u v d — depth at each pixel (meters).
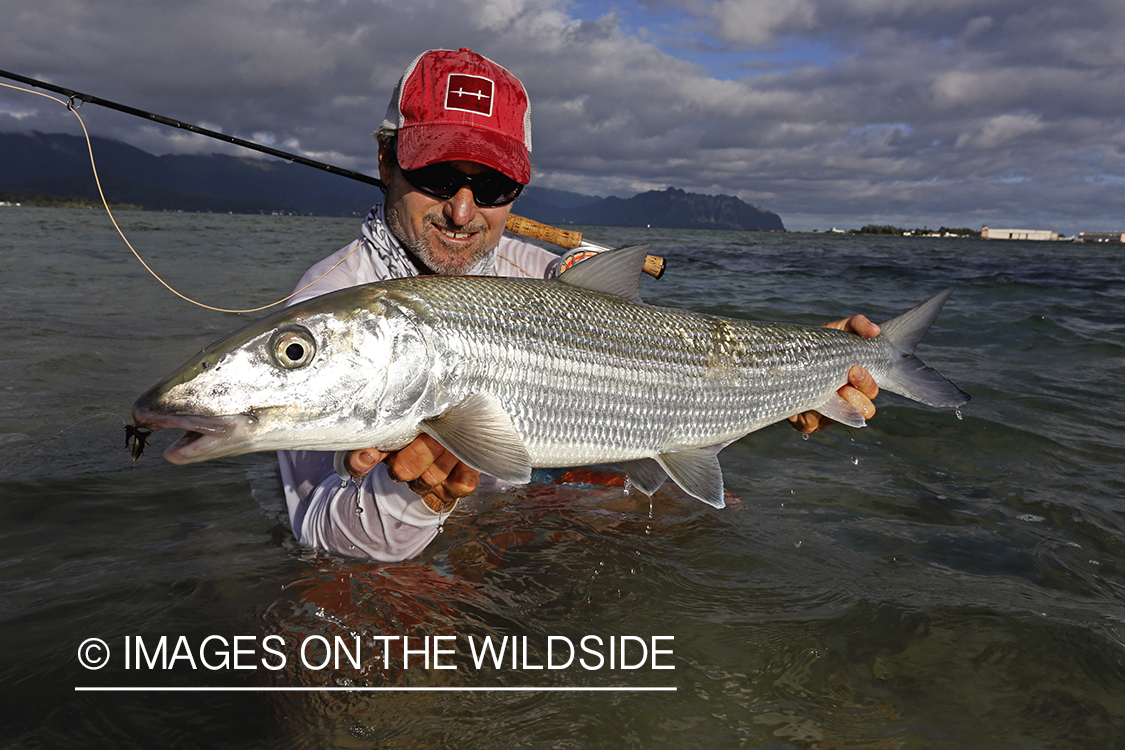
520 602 0.76
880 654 0.68
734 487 1.12
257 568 0.80
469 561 0.84
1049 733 0.59
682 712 0.60
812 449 1.33
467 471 0.70
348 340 0.64
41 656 0.64
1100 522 1.00
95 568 0.80
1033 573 0.85
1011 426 1.46
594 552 0.87
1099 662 0.67
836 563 0.86
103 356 1.84
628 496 1.04
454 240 0.91
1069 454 1.31
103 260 5.11
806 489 1.12
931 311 1.09
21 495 0.99
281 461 0.93
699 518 0.98
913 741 0.57
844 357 1.01
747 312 3.02
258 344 0.62
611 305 0.82
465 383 0.70
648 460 0.87
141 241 8.20
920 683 0.64
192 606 0.73
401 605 0.74
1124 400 1.70
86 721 0.56
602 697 0.62
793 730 0.58
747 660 0.67
